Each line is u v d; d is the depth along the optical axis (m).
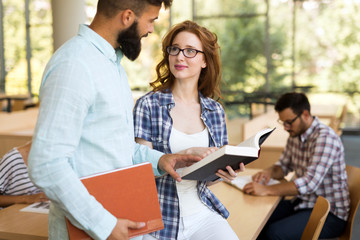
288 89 8.20
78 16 4.72
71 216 1.13
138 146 1.55
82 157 1.22
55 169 1.09
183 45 1.66
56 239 1.27
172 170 1.45
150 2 1.23
